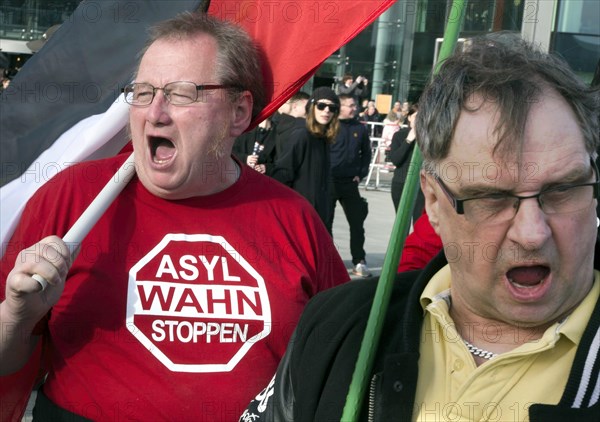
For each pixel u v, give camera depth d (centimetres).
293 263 248
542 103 138
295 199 259
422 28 1686
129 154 262
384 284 163
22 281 218
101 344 232
